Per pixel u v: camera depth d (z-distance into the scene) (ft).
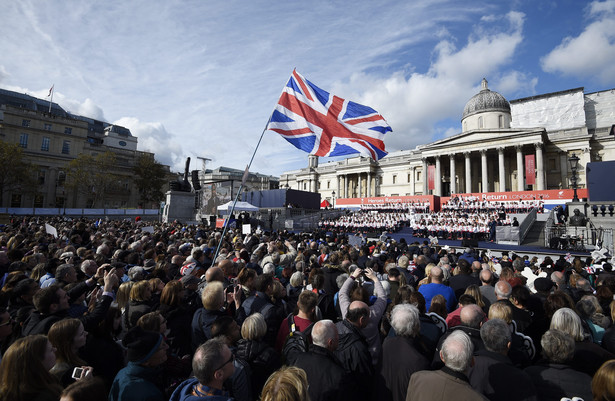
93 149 251.19
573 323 13.30
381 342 17.10
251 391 12.07
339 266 25.22
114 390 10.11
